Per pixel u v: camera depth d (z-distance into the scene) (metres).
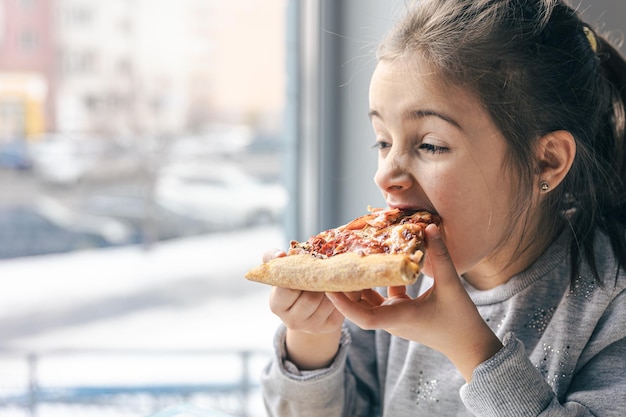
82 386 2.41
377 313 0.67
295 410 0.88
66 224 3.06
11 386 2.42
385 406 0.92
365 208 1.93
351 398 0.94
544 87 0.72
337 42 1.93
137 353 2.57
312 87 2.07
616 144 0.86
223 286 3.07
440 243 0.67
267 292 3.08
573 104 0.75
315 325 0.76
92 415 2.27
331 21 1.91
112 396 2.36
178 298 3.10
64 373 2.49
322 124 2.01
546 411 0.69
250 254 3.04
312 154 2.09
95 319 3.04
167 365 2.55
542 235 0.82
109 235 3.08
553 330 0.80
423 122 0.69
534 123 0.72
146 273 3.09
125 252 3.08
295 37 2.18
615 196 0.86
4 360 2.61
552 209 0.80
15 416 2.28
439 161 0.69
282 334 0.90
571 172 0.79
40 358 2.60
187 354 2.41
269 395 0.91
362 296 0.74
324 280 0.63
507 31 0.71
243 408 2.31
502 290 0.83
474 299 0.86
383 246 0.65
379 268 0.60
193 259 3.09
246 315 3.02
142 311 3.08
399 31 0.72
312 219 2.12
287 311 0.74
